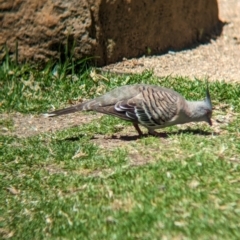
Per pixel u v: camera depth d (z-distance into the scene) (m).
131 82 23.14
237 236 13.55
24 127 20.70
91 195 15.68
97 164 17.11
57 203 15.63
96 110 18.00
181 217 14.32
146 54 26.14
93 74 23.80
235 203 14.60
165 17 26.34
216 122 19.58
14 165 17.70
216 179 15.51
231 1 31.78
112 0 24.44
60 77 23.91
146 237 13.87
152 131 18.41
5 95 23.02
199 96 21.50
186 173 15.80
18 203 16.08
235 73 24.69
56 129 20.36
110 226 14.45
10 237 15.06
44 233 14.89
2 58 24.30
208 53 26.86
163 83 22.70
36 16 24.00
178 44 27.16
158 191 15.29
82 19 24.03
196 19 27.89
